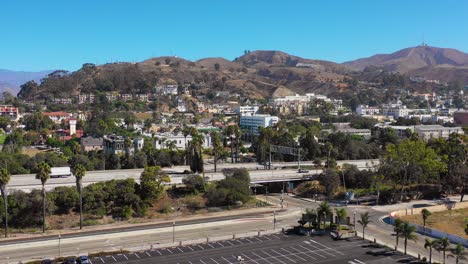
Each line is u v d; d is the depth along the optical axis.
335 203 169.12
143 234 127.88
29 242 118.12
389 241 122.38
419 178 178.25
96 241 121.12
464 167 178.00
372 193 179.62
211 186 167.25
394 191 173.00
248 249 115.00
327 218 134.38
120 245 117.56
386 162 180.38
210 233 129.12
